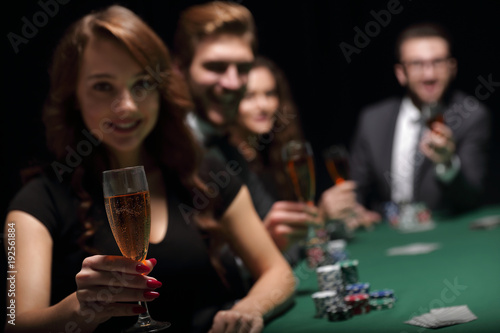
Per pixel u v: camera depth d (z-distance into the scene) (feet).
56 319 4.28
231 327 4.68
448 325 4.24
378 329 4.40
